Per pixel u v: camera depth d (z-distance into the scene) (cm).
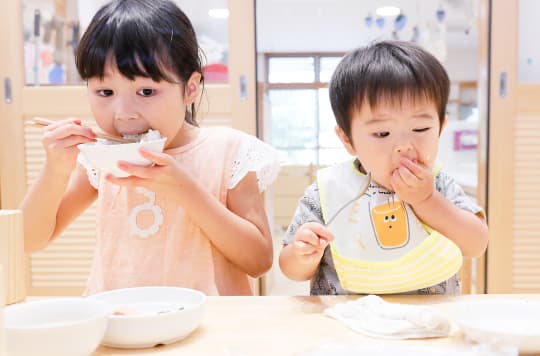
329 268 94
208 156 106
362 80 81
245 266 100
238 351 53
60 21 210
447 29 287
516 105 212
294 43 548
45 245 102
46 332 47
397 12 294
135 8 86
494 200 216
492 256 217
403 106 78
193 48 94
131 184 83
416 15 290
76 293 216
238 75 211
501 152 214
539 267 217
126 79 82
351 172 97
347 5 396
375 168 82
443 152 368
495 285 218
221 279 100
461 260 83
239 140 109
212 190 102
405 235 88
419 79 79
